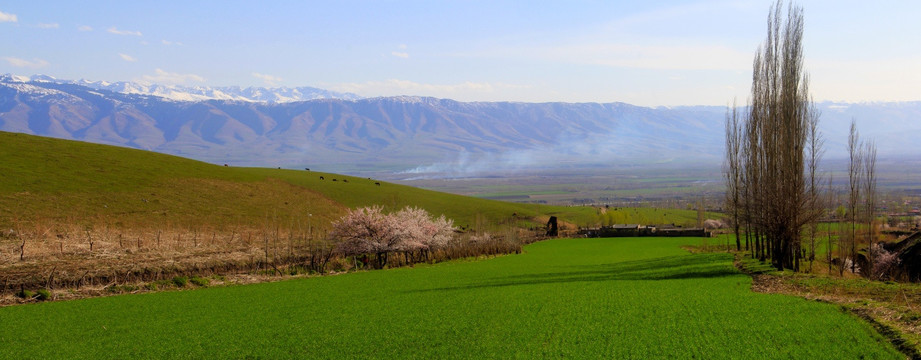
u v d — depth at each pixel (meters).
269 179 119.19
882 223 95.62
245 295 43.50
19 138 101.56
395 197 134.25
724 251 82.88
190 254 60.66
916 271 48.62
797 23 53.59
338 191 126.25
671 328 27.75
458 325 30.52
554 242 110.69
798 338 24.95
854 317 28.62
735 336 25.72
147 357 26.09
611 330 27.81
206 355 26.20
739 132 75.62
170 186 94.31
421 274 58.62
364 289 46.66
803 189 51.38
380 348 26.44
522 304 36.19
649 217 160.38
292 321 33.06
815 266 58.69
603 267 63.56
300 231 82.50
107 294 44.31
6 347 27.97
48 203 72.75
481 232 99.81
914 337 23.72
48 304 39.50
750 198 65.38
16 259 50.12
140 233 68.31
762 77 61.38
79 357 26.22
